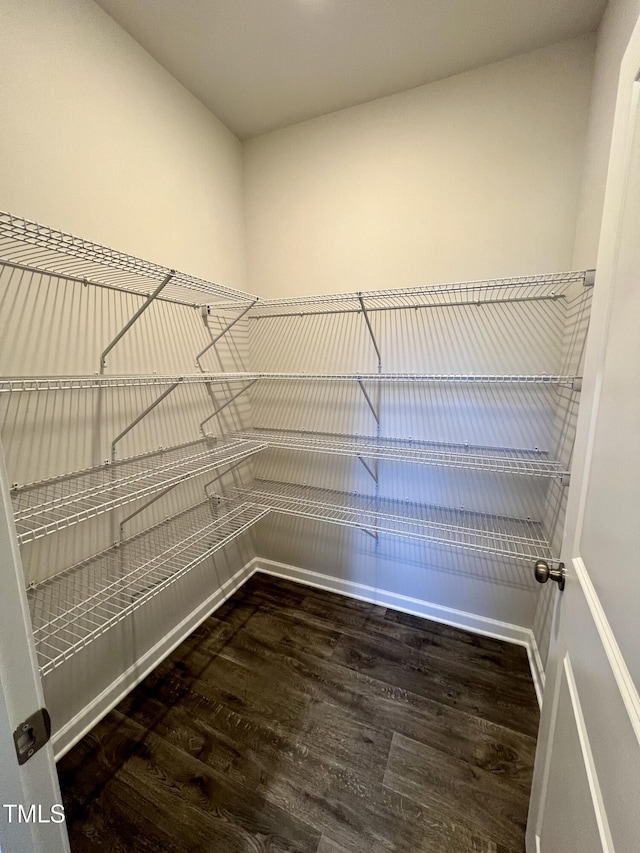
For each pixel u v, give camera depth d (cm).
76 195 121
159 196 153
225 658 171
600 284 72
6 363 108
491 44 138
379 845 103
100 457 138
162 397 144
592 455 69
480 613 187
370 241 179
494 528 176
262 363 221
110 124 131
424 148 162
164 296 162
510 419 166
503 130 148
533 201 148
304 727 138
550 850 75
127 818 110
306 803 113
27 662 45
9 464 110
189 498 185
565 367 148
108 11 126
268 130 192
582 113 136
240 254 207
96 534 138
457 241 162
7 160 103
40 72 109
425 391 180
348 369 196
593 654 60
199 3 122
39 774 47
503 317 160
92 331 132
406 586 203
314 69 151
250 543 238
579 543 74
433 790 117
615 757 48
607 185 71
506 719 141
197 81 158
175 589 177
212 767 124
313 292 197
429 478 187
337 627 191
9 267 107
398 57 144
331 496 212
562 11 124
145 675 161
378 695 151
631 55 61
